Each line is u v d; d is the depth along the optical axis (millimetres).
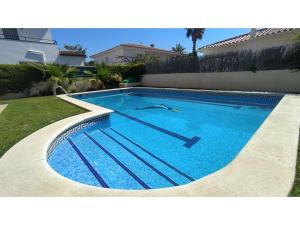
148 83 20531
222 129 6609
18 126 5555
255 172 2613
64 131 5188
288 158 2971
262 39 14742
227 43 16812
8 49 19469
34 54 20922
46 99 11883
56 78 14812
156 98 14508
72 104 9266
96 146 5250
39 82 15203
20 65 14438
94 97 15867
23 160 3342
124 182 3627
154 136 6043
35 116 6848
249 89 12602
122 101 13609
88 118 6348
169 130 6617
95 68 20031
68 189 2471
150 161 4395
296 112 5633
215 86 14594
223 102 11719
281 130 4199
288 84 10812
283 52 10906
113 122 7781
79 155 4688
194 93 13500
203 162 4348
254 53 12125
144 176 3807
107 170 4012
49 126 5414
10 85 14062
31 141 4285
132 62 22984
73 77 17062
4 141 4340
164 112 9594
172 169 4059
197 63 15695
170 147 5168
